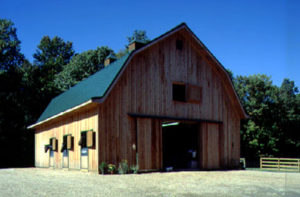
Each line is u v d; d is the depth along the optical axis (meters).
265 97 38.12
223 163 20.42
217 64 20.38
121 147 16.00
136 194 9.19
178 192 9.65
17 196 8.67
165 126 22.69
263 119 37.09
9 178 13.49
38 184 11.22
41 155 24.00
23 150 29.69
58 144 20.52
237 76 40.84
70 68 41.88
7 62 35.88
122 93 16.42
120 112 16.22
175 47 19.05
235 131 21.56
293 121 37.50
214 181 12.64
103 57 42.62
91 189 10.03
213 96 20.53
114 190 9.88
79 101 17.45
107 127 15.66
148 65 17.69
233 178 13.85
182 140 21.78
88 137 15.84
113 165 15.44
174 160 22.16
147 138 16.89
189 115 19.09
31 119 30.36
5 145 29.05
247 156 36.66
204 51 19.91
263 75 39.38
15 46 36.66
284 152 37.50
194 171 17.66
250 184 11.73
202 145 19.28
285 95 39.03
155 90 17.80
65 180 12.53
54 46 66.44
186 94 19.05
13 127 29.42
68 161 18.70
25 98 30.59
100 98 15.19
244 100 38.97
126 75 16.69
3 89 30.66
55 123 21.34
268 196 9.09
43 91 31.62
